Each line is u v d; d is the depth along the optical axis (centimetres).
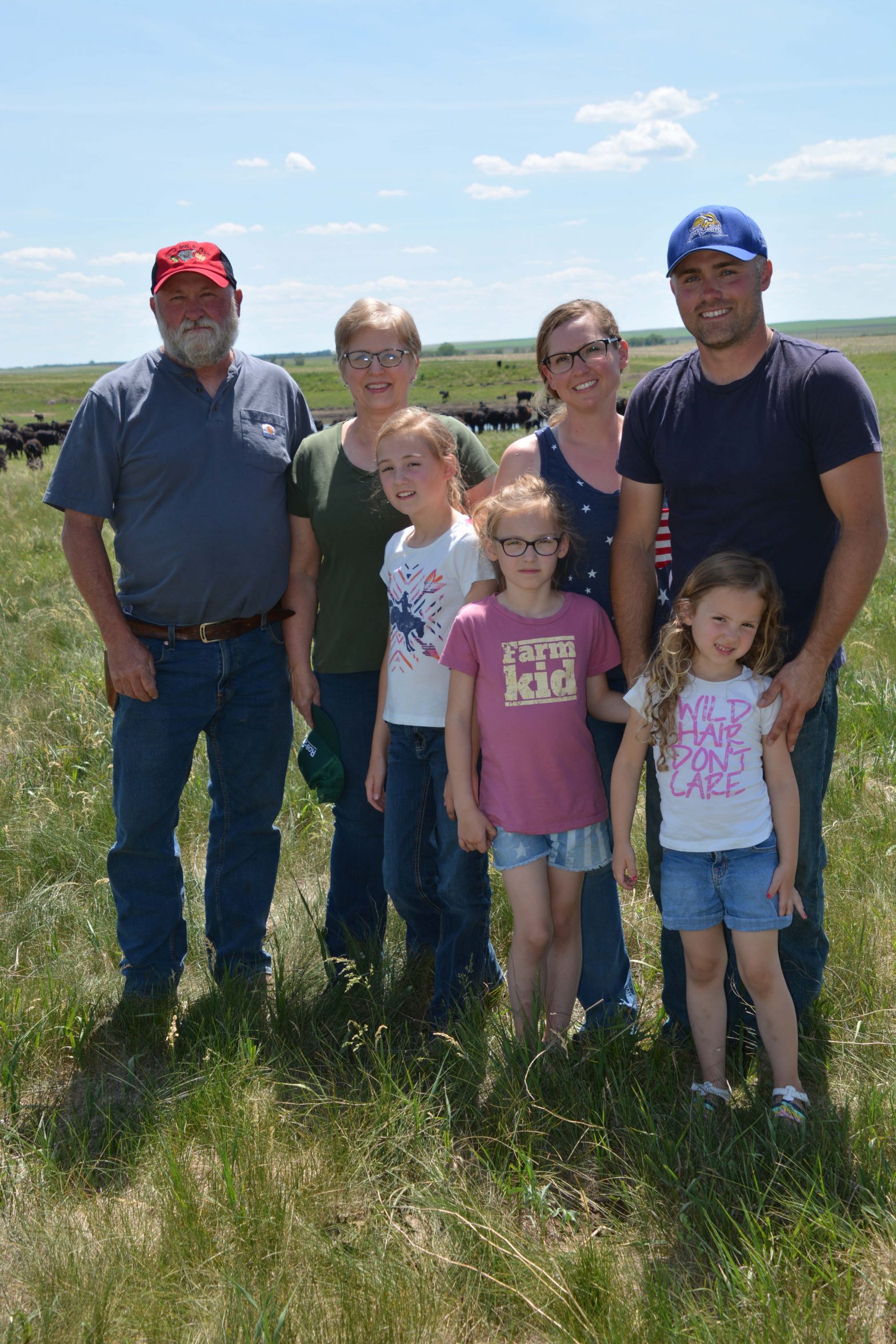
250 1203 237
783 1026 270
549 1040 296
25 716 587
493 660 296
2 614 864
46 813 467
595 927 319
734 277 258
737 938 271
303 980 345
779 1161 246
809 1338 195
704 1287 215
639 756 283
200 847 456
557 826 296
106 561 330
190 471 326
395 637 324
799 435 263
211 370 334
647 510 299
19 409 7869
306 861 445
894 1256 218
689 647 270
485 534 296
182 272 305
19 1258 231
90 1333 206
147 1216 242
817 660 263
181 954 351
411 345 339
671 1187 245
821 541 278
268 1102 277
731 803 267
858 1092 276
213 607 335
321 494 343
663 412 283
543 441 323
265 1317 202
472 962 326
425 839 332
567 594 305
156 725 334
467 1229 229
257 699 351
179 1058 308
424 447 305
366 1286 215
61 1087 300
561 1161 258
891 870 385
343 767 358
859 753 491
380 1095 271
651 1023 318
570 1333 202
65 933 385
